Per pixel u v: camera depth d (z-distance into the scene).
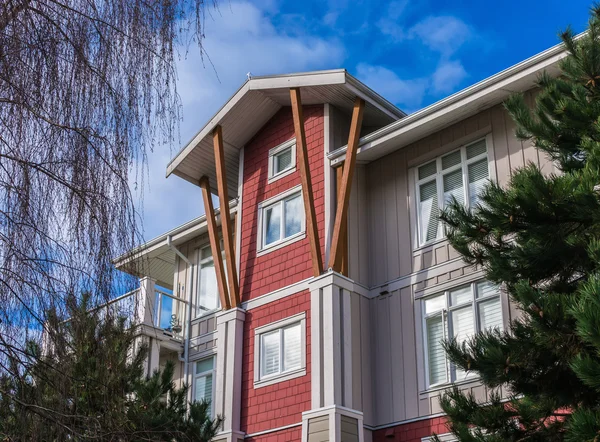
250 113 18.11
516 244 11.71
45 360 5.38
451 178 15.85
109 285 5.66
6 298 5.14
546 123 10.89
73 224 5.50
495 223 9.98
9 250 5.20
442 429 14.09
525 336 9.71
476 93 15.07
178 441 8.71
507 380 9.52
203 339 19.27
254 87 17.36
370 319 16.02
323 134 17.12
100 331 5.69
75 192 5.52
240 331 16.70
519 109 11.09
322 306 15.28
